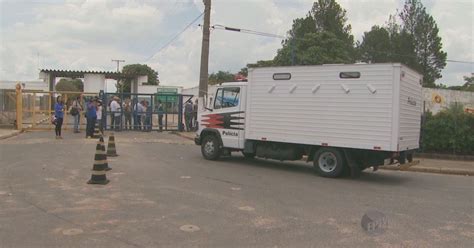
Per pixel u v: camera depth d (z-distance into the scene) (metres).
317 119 13.07
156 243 6.21
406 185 11.98
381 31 55.16
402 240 6.68
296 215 7.99
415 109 13.27
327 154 12.89
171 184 10.61
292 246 6.25
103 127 26.22
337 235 6.84
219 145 15.29
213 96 15.55
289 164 15.52
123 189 9.81
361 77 12.33
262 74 14.20
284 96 13.72
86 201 8.57
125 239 6.35
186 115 27.66
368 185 11.70
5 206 8.08
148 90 43.97
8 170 12.02
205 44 23.25
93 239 6.32
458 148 17.64
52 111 27.25
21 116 25.86
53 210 7.85
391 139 11.88
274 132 13.94
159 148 18.75
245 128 14.61
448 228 7.45
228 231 6.88
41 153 15.75
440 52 53.09
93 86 39.75
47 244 6.06
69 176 11.22
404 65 12.05
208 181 11.23
